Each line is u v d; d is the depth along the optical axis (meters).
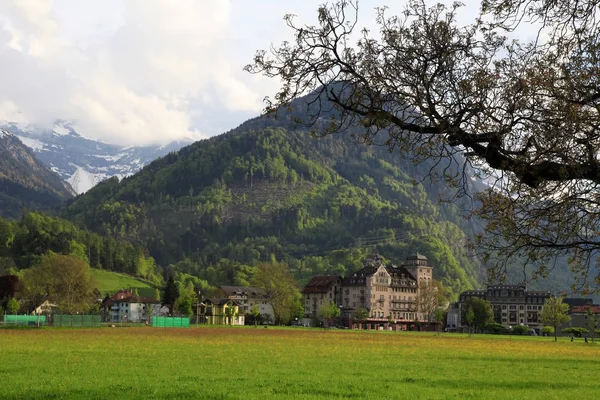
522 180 20.62
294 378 48.50
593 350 114.44
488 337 193.00
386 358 75.75
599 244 20.58
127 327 179.50
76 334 121.94
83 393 37.47
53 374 47.94
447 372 58.19
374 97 21.62
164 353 74.06
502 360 78.88
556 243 20.97
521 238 21.09
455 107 21.16
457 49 21.34
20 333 120.69
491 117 20.73
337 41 21.84
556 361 79.50
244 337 127.25
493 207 21.30
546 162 20.48
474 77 20.78
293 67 22.03
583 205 20.44
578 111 20.00
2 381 42.78
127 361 61.34
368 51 21.86
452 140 21.16
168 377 47.41
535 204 20.89
